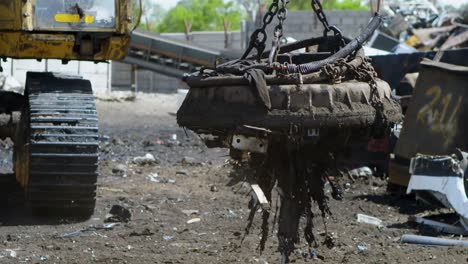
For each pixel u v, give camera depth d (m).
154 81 94.12
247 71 11.63
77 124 21.16
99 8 22.36
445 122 23.56
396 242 18.73
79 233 19.55
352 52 12.67
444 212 22.77
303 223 19.88
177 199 24.73
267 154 12.36
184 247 17.92
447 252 17.47
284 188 12.37
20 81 67.38
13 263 16.16
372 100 11.97
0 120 23.11
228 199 24.78
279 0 13.35
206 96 11.82
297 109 11.53
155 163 33.31
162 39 62.53
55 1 21.97
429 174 20.64
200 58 61.88
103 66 74.00
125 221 21.03
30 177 20.84
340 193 12.99
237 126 11.55
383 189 26.59
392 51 45.06
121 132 46.09
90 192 21.28
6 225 20.56
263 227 13.14
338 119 11.61
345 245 18.17
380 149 28.77
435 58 28.14
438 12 65.06
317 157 12.34
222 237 19.08
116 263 16.22
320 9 13.37
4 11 21.61
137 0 22.97
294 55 13.38
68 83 22.33
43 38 21.98
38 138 20.77
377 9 13.09
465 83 23.20
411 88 30.14
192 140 41.84
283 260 12.48
